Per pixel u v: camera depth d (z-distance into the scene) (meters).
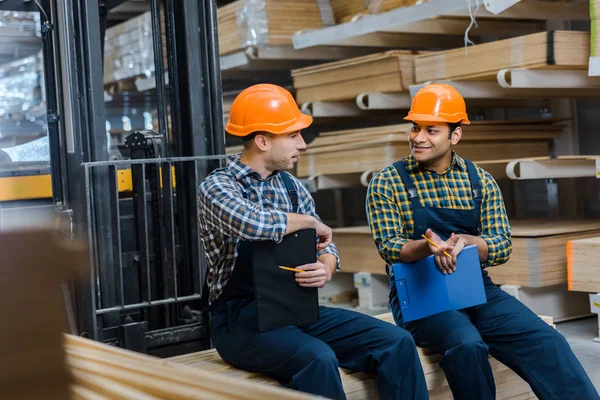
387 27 5.82
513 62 5.19
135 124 9.91
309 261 2.73
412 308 2.92
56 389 0.52
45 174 4.56
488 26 6.40
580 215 6.74
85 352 0.93
